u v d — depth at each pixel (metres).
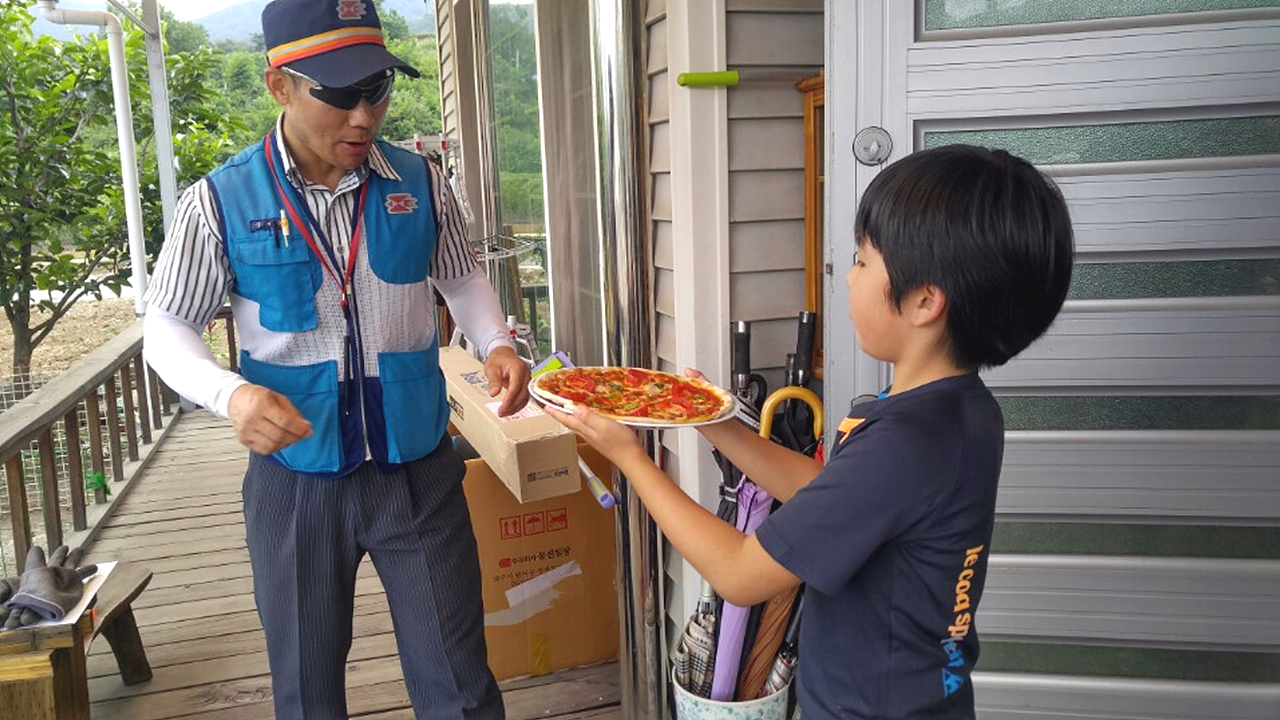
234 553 3.96
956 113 1.87
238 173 1.69
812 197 2.46
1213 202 1.82
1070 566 1.96
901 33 1.87
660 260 2.62
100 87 7.03
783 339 2.60
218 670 2.98
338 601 1.84
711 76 2.36
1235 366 1.86
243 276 1.68
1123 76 1.81
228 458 5.35
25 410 3.71
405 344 1.81
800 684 1.25
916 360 1.14
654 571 2.37
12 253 7.03
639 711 2.44
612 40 2.11
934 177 1.06
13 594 2.38
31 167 6.91
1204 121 1.82
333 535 1.80
